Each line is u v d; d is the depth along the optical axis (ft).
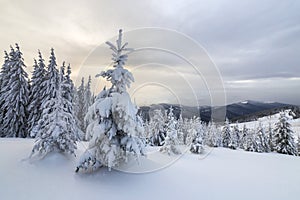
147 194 16.57
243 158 41.32
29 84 67.05
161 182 19.12
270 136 110.01
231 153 49.60
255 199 17.06
